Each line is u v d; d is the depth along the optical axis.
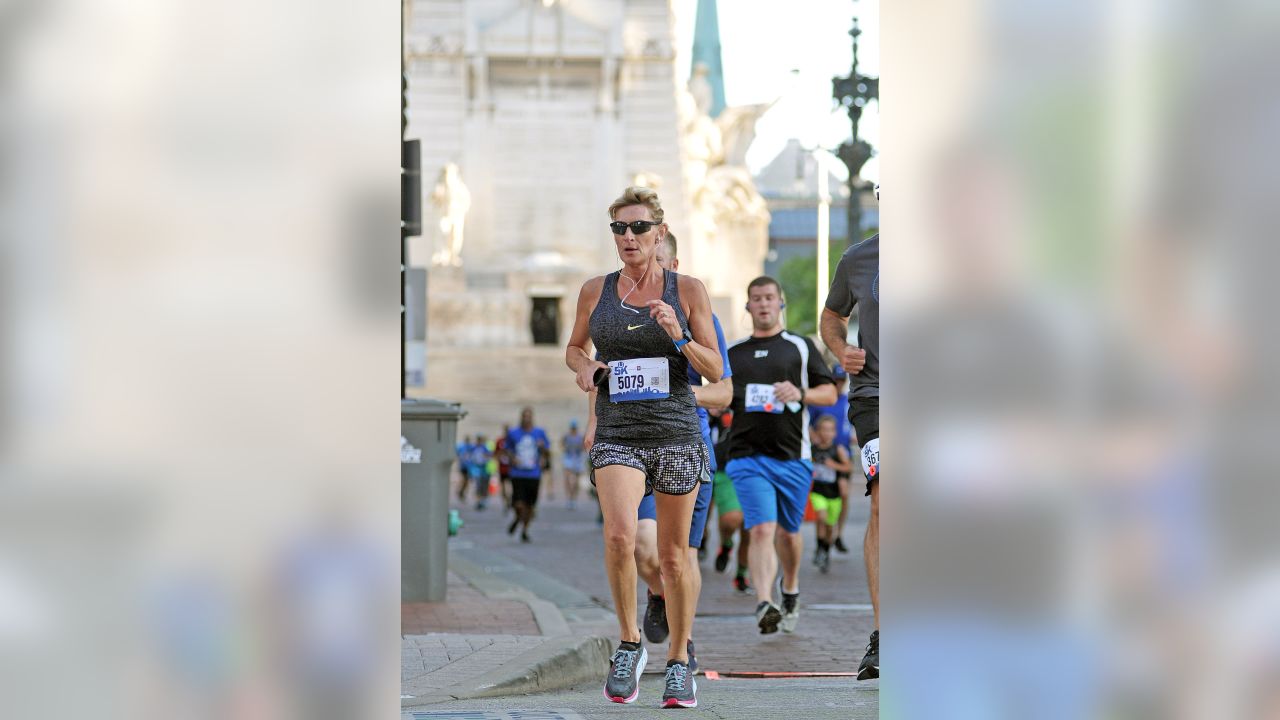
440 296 193.50
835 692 22.55
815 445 55.97
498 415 179.00
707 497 24.20
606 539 21.33
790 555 36.06
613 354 21.17
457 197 197.50
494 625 35.16
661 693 24.17
